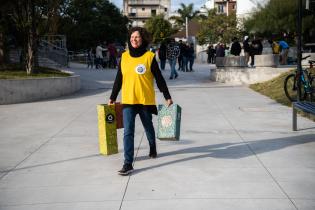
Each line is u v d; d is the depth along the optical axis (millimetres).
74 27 51531
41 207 4805
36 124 9969
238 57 19500
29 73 17250
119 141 7910
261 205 4668
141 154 6938
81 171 6117
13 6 17297
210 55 39500
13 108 12703
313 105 8172
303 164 6242
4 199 5094
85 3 52125
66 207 4773
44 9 17938
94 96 15242
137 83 5969
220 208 4598
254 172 5871
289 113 10922
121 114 7035
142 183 5488
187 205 4703
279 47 24375
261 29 41938
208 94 15180
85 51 54594
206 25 50000
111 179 5695
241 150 7098
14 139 8414
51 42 30797
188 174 5812
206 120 10023
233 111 11344
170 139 6805
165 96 6164
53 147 7637
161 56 26719
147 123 6363
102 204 4820
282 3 40188
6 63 20797
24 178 5887
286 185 5316
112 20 59469
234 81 18703
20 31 17766
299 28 10344
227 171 5926
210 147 7340
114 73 25562
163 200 4875
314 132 8508
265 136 8195
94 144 7781
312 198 4863
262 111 11289
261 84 17078
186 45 26516
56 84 15266
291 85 14070
